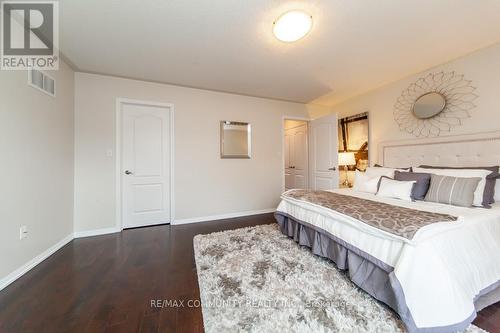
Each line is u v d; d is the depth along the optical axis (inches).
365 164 147.2
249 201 155.6
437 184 85.3
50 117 89.1
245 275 69.8
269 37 82.5
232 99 149.1
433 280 44.8
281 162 165.8
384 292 55.1
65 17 69.9
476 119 94.2
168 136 134.3
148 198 130.1
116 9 66.5
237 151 150.5
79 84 111.4
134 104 125.6
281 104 165.9
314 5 65.7
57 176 94.3
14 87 69.6
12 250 68.3
